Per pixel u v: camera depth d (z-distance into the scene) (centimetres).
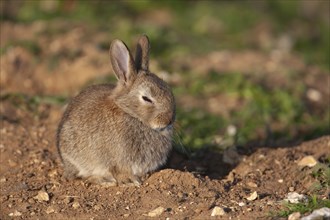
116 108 1366
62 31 2338
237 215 1192
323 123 1869
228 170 1508
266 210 1205
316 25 3156
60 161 1491
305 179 1380
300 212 1171
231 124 1855
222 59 2358
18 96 1823
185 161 1544
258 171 1444
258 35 2842
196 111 1928
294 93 2088
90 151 1372
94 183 1376
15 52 2106
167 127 1356
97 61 2128
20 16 2588
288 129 1862
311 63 2478
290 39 2873
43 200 1323
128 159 1359
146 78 1356
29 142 1592
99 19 2620
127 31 2370
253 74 2205
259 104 1953
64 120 1441
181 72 2164
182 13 2928
